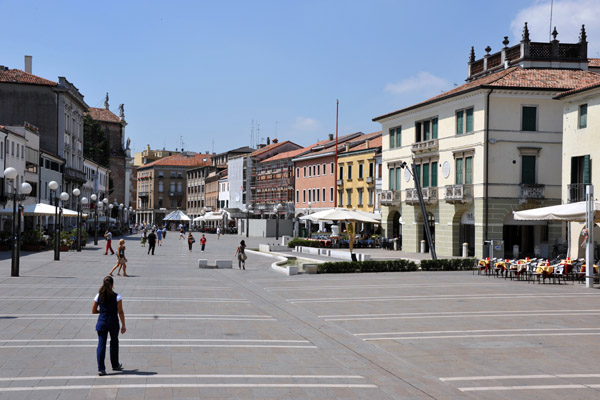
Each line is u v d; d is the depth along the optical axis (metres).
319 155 85.12
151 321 16.48
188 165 172.00
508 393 10.17
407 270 34.53
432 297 22.58
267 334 15.08
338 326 16.38
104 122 126.12
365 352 13.23
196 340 14.06
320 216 54.22
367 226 71.00
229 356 12.52
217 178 140.50
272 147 117.56
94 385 10.09
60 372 10.88
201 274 32.06
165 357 12.25
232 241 84.75
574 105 35.00
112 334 11.02
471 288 25.62
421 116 53.94
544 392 10.23
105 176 114.75
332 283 27.69
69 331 14.70
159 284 26.34
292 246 60.50
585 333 15.41
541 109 45.59
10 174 27.53
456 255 48.91
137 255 48.41
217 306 19.80
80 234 52.03
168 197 170.38
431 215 53.62
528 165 45.62
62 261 38.50
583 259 30.70
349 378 11.02
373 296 22.88
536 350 13.45
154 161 188.38
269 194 106.69
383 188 60.97
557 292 24.20
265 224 99.56
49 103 75.88
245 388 10.16
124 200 129.25
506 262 30.66
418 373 11.46
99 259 41.31
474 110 46.28
